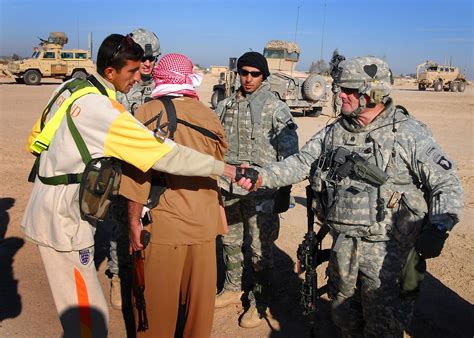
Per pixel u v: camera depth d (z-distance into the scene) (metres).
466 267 5.20
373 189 2.95
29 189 7.65
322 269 5.07
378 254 2.97
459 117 20.67
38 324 3.99
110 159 2.78
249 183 3.04
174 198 2.94
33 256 5.26
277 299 4.53
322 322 4.14
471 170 9.94
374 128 3.00
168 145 2.73
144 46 4.15
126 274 4.39
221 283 4.81
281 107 4.05
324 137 3.27
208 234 3.02
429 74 44.41
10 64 32.59
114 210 4.11
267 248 4.07
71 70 33.09
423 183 2.92
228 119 4.14
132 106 4.29
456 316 4.26
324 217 3.14
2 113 16.59
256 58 3.99
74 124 2.74
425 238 2.68
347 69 2.96
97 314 2.95
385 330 3.01
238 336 3.96
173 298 3.04
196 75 3.14
